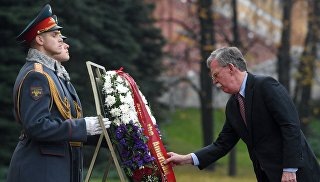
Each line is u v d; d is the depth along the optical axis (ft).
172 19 137.59
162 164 32.58
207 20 130.31
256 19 152.76
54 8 102.83
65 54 31.17
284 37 135.13
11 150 101.35
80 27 107.76
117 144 31.50
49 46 30.53
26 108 28.89
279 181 31.24
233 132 34.78
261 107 31.45
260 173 32.48
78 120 29.60
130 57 114.73
